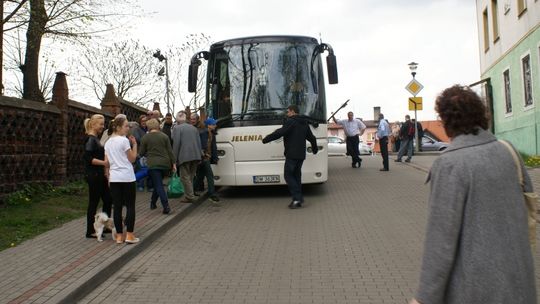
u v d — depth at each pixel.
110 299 5.72
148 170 10.41
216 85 12.76
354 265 6.81
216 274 6.58
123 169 7.73
